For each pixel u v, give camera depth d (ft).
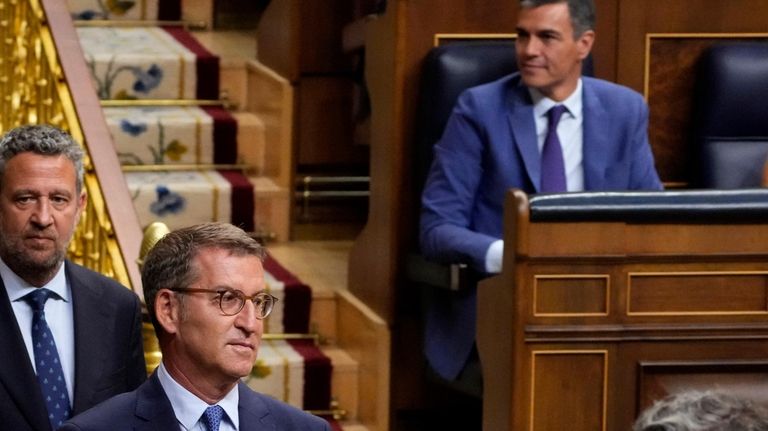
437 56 59.31
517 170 55.67
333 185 79.77
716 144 63.21
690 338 45.96
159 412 31.40
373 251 64.34
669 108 65.10
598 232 45.42
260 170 78.48
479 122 56.08
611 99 56.75
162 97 79.46
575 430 45.78
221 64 80.43
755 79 62.85
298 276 70.03
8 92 68.13
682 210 45.44
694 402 19.98
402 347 62.59
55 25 63.52
